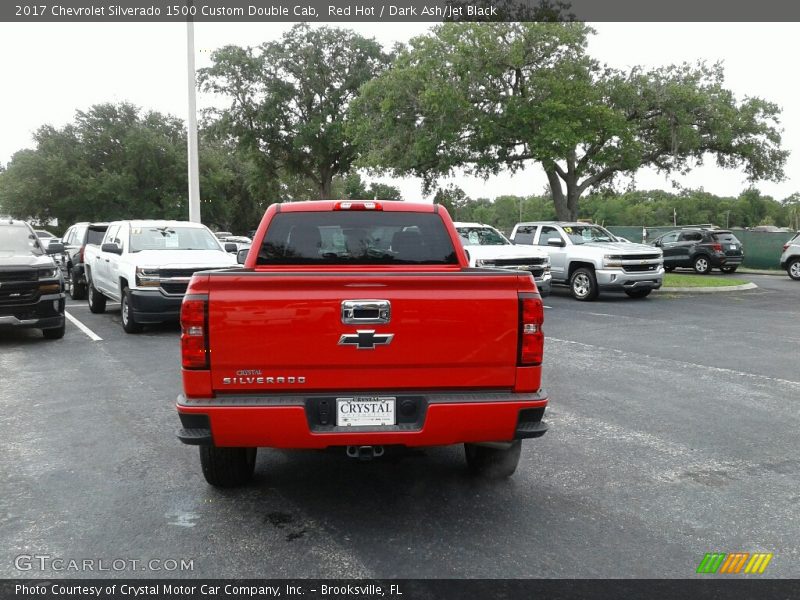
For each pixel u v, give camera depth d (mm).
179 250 12594
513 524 4141
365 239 5383
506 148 24328
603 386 7801
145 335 11805
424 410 3896
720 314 14719
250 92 46125
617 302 17250
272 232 5324
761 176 27875
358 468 5176
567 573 3531
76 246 18047
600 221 129000
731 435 5934
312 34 45531
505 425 3941
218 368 3838
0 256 11016
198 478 4953
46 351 10242
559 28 21812
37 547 3857
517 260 15445
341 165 48125
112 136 59188
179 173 58406
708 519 4211
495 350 3959
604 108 22031
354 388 3912
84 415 6648
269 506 4430
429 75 22719
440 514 4293
